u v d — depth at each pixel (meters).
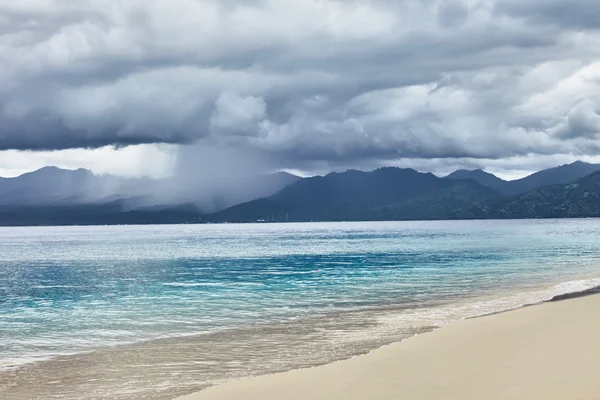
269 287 46.91
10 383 16.86
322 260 81.88
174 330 26.77
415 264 67.88
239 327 26.84
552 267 58.66
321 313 30.81
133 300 40.53
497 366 15.12
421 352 17.64
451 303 33.16
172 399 14.19
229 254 104.81
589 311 25.62
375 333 23.78
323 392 13.54
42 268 79.44
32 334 27.09
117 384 16.52
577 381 12.96
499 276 50.00
